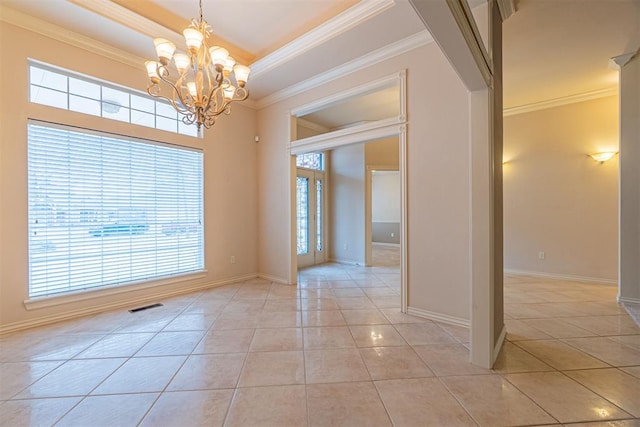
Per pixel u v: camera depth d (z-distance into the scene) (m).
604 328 2.82
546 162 4.95
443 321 2.99
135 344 2.53
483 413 1.65
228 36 3.61
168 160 4.00
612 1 2.57
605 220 4.50
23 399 1.78
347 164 6.67
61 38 3.07
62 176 3.10
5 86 2.74
